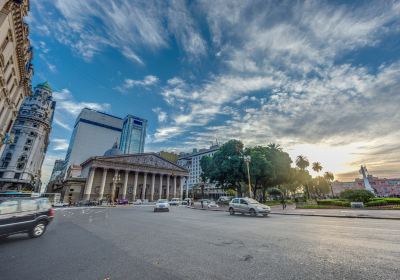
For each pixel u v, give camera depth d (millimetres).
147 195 69438
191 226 11680
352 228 9805
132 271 4574
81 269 4773
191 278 4109
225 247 6559
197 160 129625
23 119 64125
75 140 149125
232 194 82125
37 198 9445
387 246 6133
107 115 170750
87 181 58438
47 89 72438
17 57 25422
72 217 18812
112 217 18297
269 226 11164
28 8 21719
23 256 5902
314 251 5812
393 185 121812
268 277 4066
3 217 7684
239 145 49344
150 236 8727
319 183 97812
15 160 60188
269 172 41688
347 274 4102
